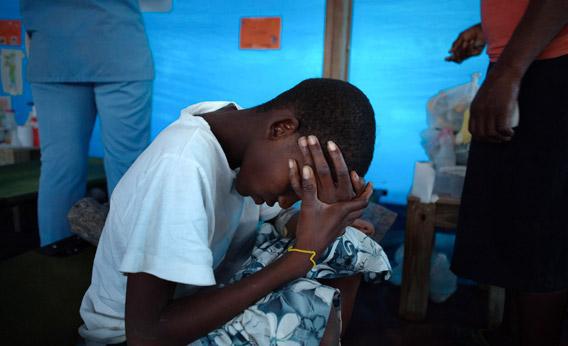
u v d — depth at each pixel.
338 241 0.86
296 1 2.12
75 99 1.50
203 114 0.85
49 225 1.56
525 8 0.95
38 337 0.91
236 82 2.28
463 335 1.43
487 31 1.07
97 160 2.61
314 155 0.67
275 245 0.89
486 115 0.93
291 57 2.19
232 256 1.02
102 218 1.36
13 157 2.62
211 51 2.28
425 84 2.06
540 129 0.94
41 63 1.44
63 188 1.55
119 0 1.42
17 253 1.99
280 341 0.69
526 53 0.87
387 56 2.08
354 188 0.74
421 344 1.40
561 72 0.90
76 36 1.41
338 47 2.10
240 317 0.71
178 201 0.66
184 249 0.64
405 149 2.13
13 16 2.62
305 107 0.70
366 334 1.46
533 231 0.97
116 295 0.81
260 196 0.75
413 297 1.56
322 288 0.74
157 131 2.44
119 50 1.45
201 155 0.70
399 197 2.18
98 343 0.85
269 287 0.71
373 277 0.96
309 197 0.70
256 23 2.19
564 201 0.94
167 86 2.37
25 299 1.06
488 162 1.03
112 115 1.52
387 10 2.04
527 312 1.04
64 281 1.15
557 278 0.96
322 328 0.72
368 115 0.71
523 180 0.97
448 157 1.60
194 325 0.67
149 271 0.65
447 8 1.97
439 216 1.52
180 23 2.28
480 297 1.79
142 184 0.70
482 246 1.06
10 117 2.74
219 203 0.80
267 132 0.71
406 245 1.55
